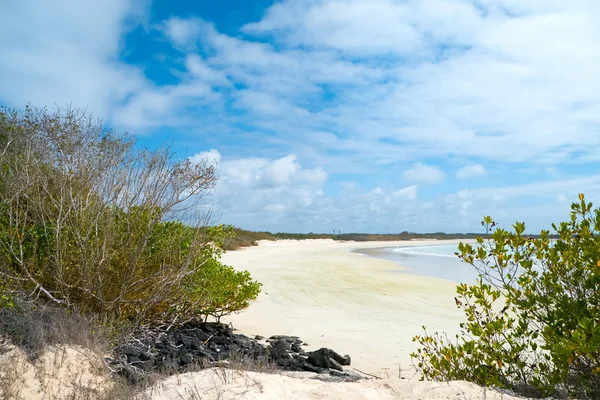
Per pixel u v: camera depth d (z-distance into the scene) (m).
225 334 8.56
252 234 64.56
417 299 14.09
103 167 7.60
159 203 7.84
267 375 5.29
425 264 31.11
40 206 7.19
